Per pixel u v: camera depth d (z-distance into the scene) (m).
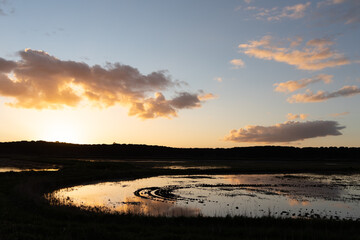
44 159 108.25
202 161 122.06
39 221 17.05
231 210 24.20
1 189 29.66
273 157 183.38
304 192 34.12
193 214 22.55
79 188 37.03
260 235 15.27
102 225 16.52
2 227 14.89
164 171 58.94
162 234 14.73
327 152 195.75
